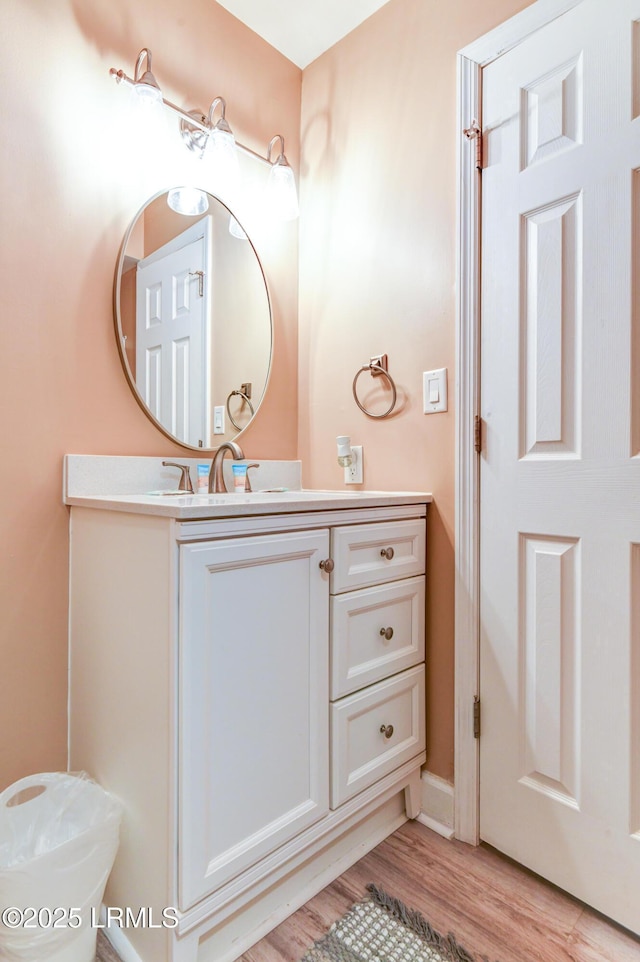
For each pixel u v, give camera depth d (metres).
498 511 1.24
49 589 1.17
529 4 1.19
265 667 0.97
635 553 1.03
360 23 1.60
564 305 1.13
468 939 1.00
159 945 0.88
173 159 1.41
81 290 1.22
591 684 1.08
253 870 0.95
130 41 1.31
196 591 0.85
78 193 1.21
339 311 1.65
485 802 1.26
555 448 1.15
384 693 1.24
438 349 1.38
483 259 1.27
